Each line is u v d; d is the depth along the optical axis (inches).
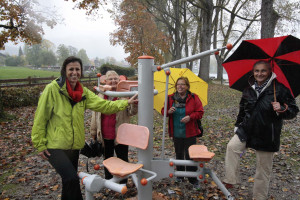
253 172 147.9
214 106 421.7
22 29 379.6
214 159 172.4
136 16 760.3
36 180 145.4
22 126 288.4
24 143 222.8
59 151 83.0
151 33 804.6
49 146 83.2
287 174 143.8
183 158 123.6
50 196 126.3
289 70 93.8
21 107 432.5
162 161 86.0
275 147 92.7
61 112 84.3
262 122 91.5
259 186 98.3
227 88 750.5
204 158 82.0
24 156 189.2
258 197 99.3
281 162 160.9
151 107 83.1
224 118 313.0
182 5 1136.8
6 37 362.6
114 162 84.0
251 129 94.5
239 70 105.6
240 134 96.7
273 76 90.4
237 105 429.4
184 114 116.3
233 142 98.7
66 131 84.7
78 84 91.1
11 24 364.2
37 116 81.7
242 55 99.4
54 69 3267.7
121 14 780.6
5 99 410.9
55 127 84.4
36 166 167.5
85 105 92.4
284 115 87.9
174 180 135.7
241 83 108.3
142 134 81.2
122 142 86.5
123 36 773.3
